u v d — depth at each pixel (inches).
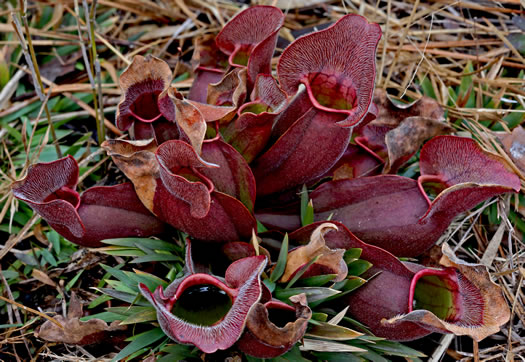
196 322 28.8
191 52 38.5
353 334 29.7
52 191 30.9
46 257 33.0
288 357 29.8
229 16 39.2
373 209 31.1
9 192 33.9
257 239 31.2
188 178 30.5
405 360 31.7
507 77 37.3
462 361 32.0
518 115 35.5
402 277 30.1
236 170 30.7
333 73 30.5
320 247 29.4
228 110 30.4
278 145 31.1
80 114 36.3
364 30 29.5
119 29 38.8
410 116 33.5
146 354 31.1
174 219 30.6
